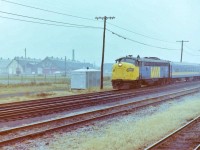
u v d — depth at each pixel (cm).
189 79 6644
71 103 2470
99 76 4641
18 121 1725
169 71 5234
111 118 1855
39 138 1326
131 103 2505
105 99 2767
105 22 4175
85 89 4141
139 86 4166
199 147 1132
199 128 1527
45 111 2077
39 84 4919
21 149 1156
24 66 13988
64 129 1516
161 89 3978
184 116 1888
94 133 1455
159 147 1164
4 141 1209
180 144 1215
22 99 2883
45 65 14112
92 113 2019
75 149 1162
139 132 1423
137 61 4016
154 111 2175
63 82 5538
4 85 4475
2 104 2336
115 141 1252
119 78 3978
